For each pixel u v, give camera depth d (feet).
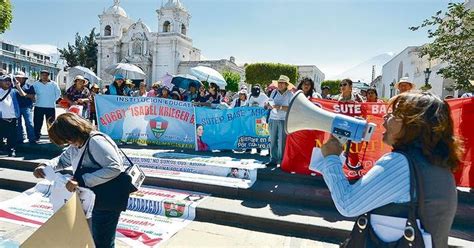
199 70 39.14
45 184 17.01
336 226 12.64
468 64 31.58
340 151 4.93
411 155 4.40
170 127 25.03
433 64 85.51
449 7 32.89
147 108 25.20
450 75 32.60
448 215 4.20
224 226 13.66
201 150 24.00
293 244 12.11
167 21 190.80
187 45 199.72
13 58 197.67
